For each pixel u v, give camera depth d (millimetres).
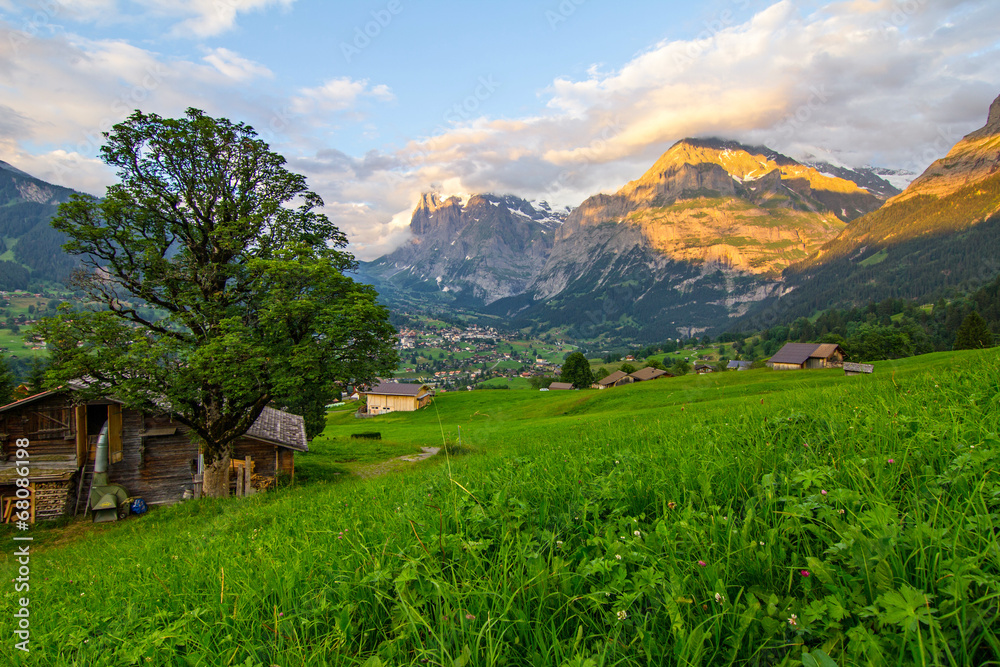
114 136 19203
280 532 7402
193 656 2893
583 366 113500
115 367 17844
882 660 1639
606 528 3225
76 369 17516
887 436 3877
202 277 21656
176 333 20672
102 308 19859
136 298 20641
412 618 2410
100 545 15922
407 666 2209
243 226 21500
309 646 2660
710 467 3977
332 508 9188
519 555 2932
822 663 1634
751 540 2564
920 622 1810
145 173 20453
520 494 4469
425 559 3174
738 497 3395
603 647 2098
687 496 3492
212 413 22453
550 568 2742
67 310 18609
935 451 3312
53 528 21266
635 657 2021
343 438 52344
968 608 1761
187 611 3604
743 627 1956
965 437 3457
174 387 18969
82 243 19141
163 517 20578
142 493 24516
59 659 3711
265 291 21344
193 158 20906
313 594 3238
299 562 4023
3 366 45562
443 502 4680
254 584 3752
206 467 22969
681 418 10398
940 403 4953
